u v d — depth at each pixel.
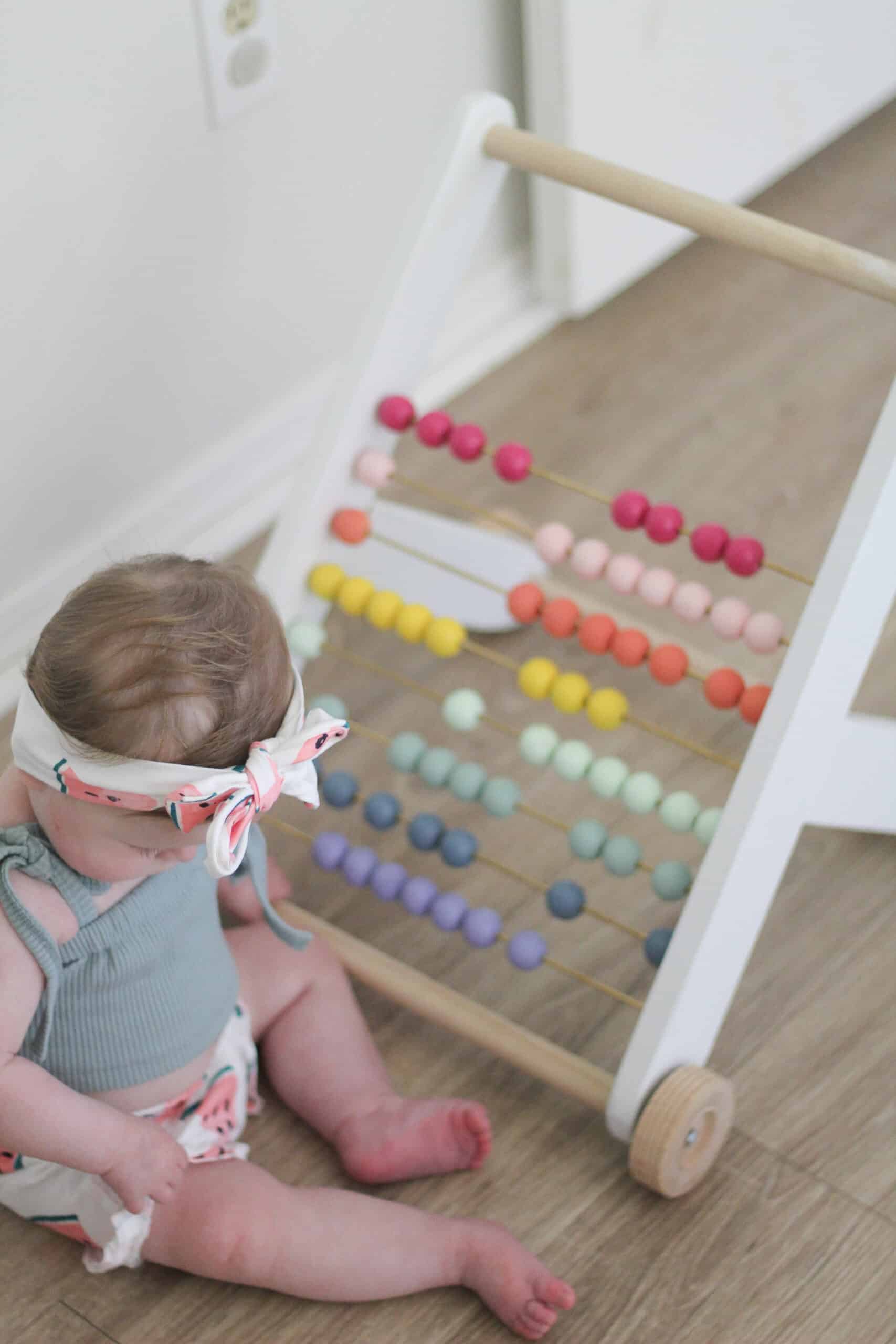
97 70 1.37
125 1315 1.08
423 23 1.70
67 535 1.57
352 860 1.28
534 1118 1.21
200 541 1.71
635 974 1.31
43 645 0.92
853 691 1.10
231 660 0.90
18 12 1.28
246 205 1.59
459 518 1.76
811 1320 1.07
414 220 1.29
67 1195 1.06
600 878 1.39
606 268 2.00
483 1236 1.07
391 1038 1.28
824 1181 1.15
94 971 1.02
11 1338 1.07
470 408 1.91
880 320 1.99
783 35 2.02
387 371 1.34
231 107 1.51
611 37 1.78
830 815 1.19
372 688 1.58
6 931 0.95
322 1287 1.05
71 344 1.47
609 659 1.59
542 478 1.80
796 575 1.22
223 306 1.62
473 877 1.40
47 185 1.37
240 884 1.26
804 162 2.25
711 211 1.14
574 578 1.68
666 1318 1.07
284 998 1.22
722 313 2.04
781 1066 1.23
